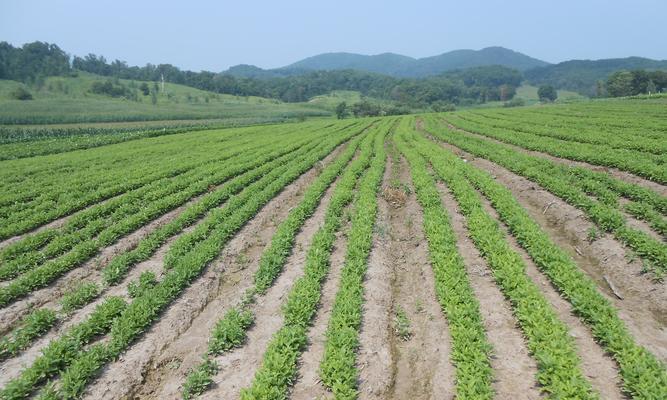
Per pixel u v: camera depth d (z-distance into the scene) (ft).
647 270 44.34
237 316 41.60
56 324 43.16
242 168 110.83
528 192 75.82
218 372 35.73
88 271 55.47
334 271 51.75
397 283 49.90
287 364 34.50
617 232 52.01
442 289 42.86
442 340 37.65
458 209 69.31
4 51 644.69
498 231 55.72
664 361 33.01
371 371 34.99
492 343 36.68
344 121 278.26
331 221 64.34
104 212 78.74
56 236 67.62
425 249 55.57
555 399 29.30
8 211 82.43
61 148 170.60
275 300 46.19
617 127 134.10
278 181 92.32
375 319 41.47
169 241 64.49
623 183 69.26
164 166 118.21
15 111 389.39
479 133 155.02
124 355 38.09
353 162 110.73
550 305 39.06
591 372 32.42
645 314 39.81
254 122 373.40
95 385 34.53
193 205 77.15
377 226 63.62
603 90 596.29
